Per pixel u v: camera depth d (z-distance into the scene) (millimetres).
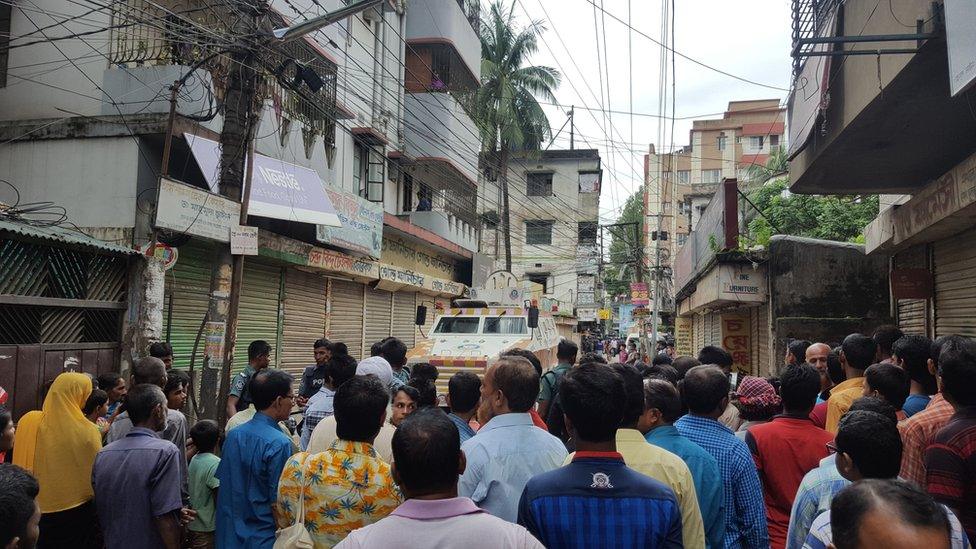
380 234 16141
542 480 2551
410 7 20406
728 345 15555
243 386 7055
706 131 48156
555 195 38125
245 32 7922
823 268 12297
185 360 10133
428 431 2244
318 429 4141
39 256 7199
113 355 8195
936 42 5773
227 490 3826
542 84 28875
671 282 34500
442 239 20906
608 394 2525
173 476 3859
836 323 11906
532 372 3395
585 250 37844
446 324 13938
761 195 23359
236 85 7867
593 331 44906
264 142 12031
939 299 9500
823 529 2379
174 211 7273
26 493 2080
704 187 44219
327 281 15195
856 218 19906
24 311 7027
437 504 2186
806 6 7602
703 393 3656
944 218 7809
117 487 3771
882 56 6730
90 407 4961
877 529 1536
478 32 24625
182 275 10125
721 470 3404
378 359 5633
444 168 20750
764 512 3422
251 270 12070
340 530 3146
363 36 17469
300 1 12906
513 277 20562
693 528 2852
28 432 4289
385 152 18234
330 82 14039
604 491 2449
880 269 12156
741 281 12789
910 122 7652
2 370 6629
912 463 3408
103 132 9453
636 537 2385
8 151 9742
